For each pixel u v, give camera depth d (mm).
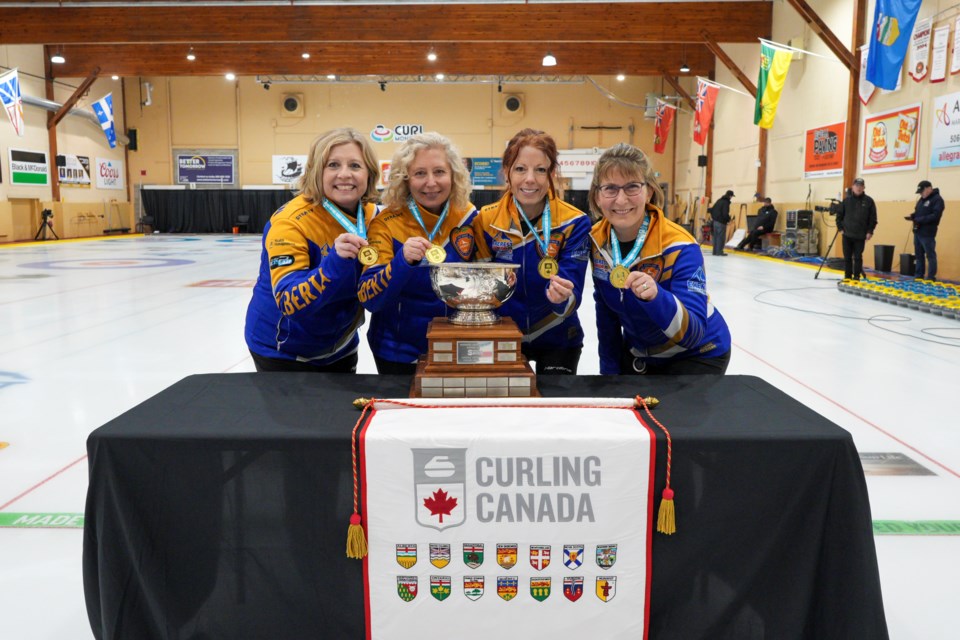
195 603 1652
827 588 1611
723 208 16469
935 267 10492
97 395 4656
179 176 26438
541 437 1570
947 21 10625
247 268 13188
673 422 1674
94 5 15633
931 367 5441
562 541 1604
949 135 10625
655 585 1633
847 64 13102
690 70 20969
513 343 1831
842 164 13898
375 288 2090
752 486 1588
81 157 23422
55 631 2111
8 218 19891
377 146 25812
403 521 1601
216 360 5645
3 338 6527
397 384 2045
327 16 15688
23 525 2807
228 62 21375
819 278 11641
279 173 26141
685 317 2037
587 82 25234
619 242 2297
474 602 1632
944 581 2379
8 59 19562
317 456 1590
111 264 13906
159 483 1609
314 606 1652
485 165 25766
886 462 3459
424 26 15570
